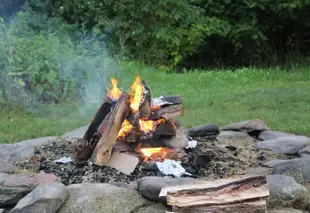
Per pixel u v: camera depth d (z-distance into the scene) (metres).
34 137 7.91
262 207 4.65
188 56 15.26
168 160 5.77
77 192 4.96
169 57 14.47
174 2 14.06
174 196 4.58
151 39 14.19
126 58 13.56
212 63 15.51
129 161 5.61
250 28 14.80
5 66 9.62
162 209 4.85
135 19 14.14
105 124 5.73
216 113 9.14
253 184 4.70
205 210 4.57
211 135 7.19
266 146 6.64
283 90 10.85
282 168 5.63
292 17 14.91
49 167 5.77
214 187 4.62
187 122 8.47
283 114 8.90
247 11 15.13
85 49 11.66
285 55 15.58
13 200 5.00
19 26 11.80
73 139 6.94
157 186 4.91
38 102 9.74
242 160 6.18
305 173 5.54
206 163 5.85
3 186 5.04
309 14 15.29
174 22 14.61
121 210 4.80
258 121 7.50
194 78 12.43
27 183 5.09
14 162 6.04
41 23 13.16
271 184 5.11
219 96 10.46
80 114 9.22
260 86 11.60
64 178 5.47
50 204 4.74
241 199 4.61
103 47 13.24
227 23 15.09
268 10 15.02
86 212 4.76
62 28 12.95
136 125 5.80
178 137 6.14
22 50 10.09
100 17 13.71
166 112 5.96
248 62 15.42
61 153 6.32
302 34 15.88
